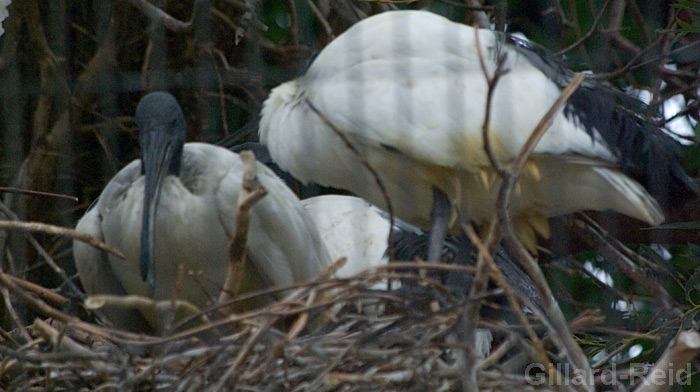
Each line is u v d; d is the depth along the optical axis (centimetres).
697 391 879
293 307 626
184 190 781
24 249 909
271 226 776
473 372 594
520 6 1114
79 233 647
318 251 834
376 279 608
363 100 771
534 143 565
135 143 1075
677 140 938
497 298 854
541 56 812
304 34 1111
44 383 662
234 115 1112
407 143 761
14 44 966
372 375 605
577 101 793
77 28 1048
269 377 610
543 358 581
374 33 795
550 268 1016
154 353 659
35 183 996
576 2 1115
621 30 1008
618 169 800
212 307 607
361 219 933
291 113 822
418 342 612
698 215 860
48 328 644
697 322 850
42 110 999
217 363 613
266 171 822
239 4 1040
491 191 794
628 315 945
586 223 978
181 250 777
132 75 1028
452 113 759
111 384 625
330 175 825
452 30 793
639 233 960
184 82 1009
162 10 1049
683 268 987
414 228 929
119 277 806
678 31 880
